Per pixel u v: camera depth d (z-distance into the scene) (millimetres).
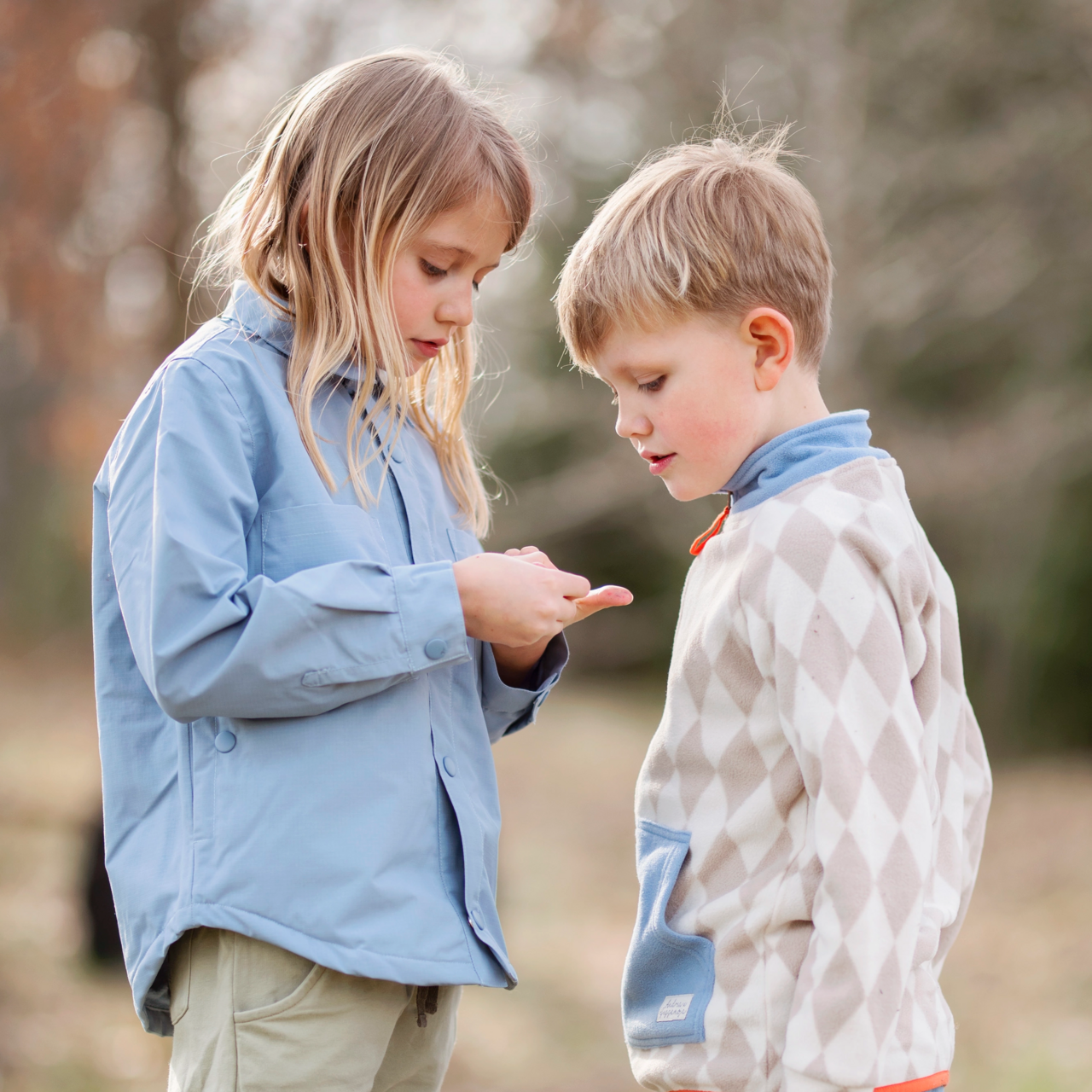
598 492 12477
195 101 5664
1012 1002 5895
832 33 8898
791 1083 1405
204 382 1614
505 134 1796
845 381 9062
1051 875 8305
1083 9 10047
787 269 1654
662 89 10211
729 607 1579
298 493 1630
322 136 1694
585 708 16828
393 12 6016
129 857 1633
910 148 10320
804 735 1454
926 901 1583
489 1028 5402
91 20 5379
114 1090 4195
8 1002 4715
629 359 1656
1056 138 10414
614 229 1673
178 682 1475
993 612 13023
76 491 10695
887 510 1579
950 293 10789
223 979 1562
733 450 1649
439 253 1721
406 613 1563
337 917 1526
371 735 1604
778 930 1523
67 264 5855
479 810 1726
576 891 8445
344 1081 1564
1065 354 11625
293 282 1708
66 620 16828
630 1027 1662
